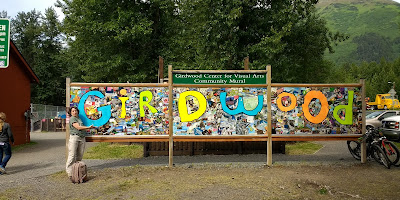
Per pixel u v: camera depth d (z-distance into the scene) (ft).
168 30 69.97
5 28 26.63
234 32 49.47
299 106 29.96
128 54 64.64
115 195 20.57
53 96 171.53
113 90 29.25
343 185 22.07
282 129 29.76
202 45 53.16
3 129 28.84
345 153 36.68
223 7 48.98
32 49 172.86
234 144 37.73
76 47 75.56
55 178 25.82
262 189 21.27
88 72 73.82
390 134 45.21
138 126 29.30
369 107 169.68
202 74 29.35
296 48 54.85
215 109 29.40
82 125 26.89
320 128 29.96
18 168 31.19
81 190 21.98
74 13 69.46
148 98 29.45
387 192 20.31
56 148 47.83
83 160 34.12
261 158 34.12
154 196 20.15
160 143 37.19
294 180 23.52
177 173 26.55
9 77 50.96
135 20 62.64
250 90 29.48
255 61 48.70
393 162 27.84
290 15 49.19
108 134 29.07
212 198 19.56
